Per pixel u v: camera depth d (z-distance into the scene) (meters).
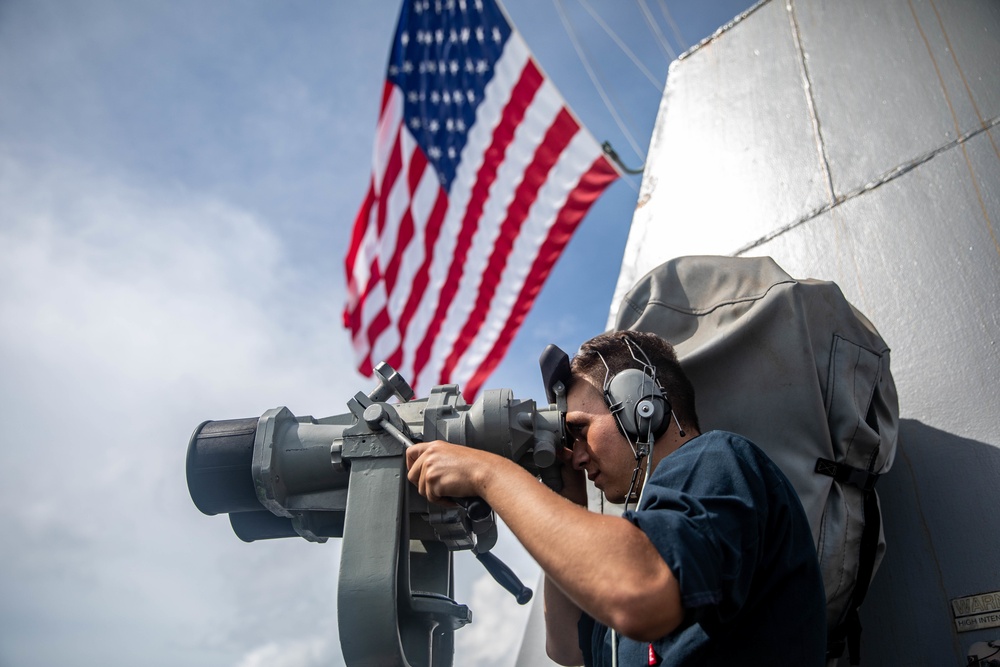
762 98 2.93
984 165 2.21
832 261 2.39
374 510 1.37
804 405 1.64
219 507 1.56
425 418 1.46
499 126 6.43
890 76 2.57
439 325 6.37
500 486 1.16
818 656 1.12
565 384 1.49
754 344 1.70
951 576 1.73
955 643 1.66
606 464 1.37
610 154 6.22
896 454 1.94
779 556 1.13
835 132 2.62
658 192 3.05
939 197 2.24
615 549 0.99
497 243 6.35
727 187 2.83
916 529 1.83
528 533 1.06
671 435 1.37
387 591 1.29
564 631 1.65
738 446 1.17
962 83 2.39
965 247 2.12
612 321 2.83
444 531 1.46
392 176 6.48
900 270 2.21
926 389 1.99
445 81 6.55
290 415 1.58
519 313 6.27
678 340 1.83
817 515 1.57
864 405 1.68
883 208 2.35
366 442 1.43
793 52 2.92
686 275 1.90
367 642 1.27
